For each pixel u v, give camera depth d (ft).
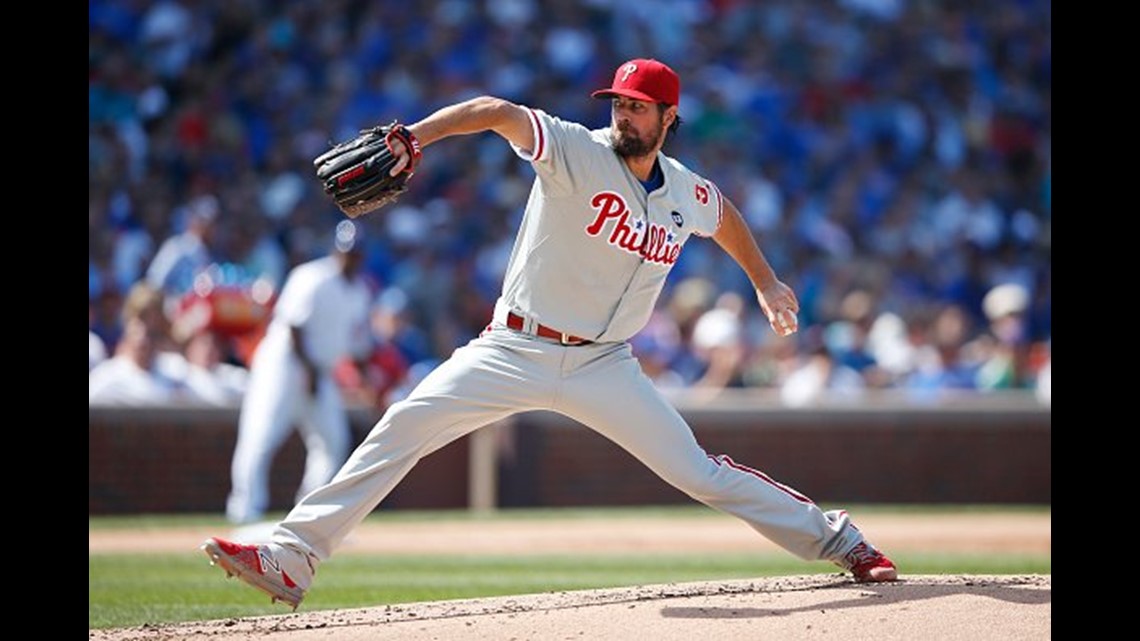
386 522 145.48
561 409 63.77
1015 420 175.52
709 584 68.13
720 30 249.75
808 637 55.93
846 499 170.50
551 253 62.03
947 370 189.47
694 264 213.66
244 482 131.13
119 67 219.20
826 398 175.73
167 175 213.87
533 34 238.48
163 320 158.81
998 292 198.49
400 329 187.32
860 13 257.14
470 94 231.71
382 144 58.65
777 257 228.02
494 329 63.52
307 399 130.52
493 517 153.28
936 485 173.17
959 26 262.06
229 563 60.13
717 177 235.61
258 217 210.59
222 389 159.33
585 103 236.63
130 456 151.12
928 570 97.60
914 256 236.43
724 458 65.92
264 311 164.76
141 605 82.84
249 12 228.84
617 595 65.46
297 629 60.23
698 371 182.70
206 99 221.87
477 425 63.67
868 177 243.60
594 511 162.20
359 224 209.46
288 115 223.51
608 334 63.05
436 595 86.07
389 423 62.54
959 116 255.70
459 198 216.13
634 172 62.18
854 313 195.62
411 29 233.76
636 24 243.60
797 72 249.96
